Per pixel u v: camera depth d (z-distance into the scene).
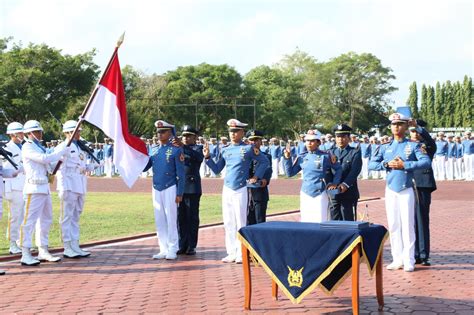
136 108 73.88
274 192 25.73
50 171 11.11
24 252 10.56
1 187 10.23
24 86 55.81
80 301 8.05
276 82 87.31
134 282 9.18
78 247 11.36
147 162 11.16
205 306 7.73
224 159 11.21
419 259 10.26
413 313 7.29
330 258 7.07
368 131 96.44
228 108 78.00
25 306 7.83
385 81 96.00
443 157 33.09
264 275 9.72
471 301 7.84
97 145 39.59
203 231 14.48
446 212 17.59
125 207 19.58
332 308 7.61
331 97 94.62
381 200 21.31
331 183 10.12
